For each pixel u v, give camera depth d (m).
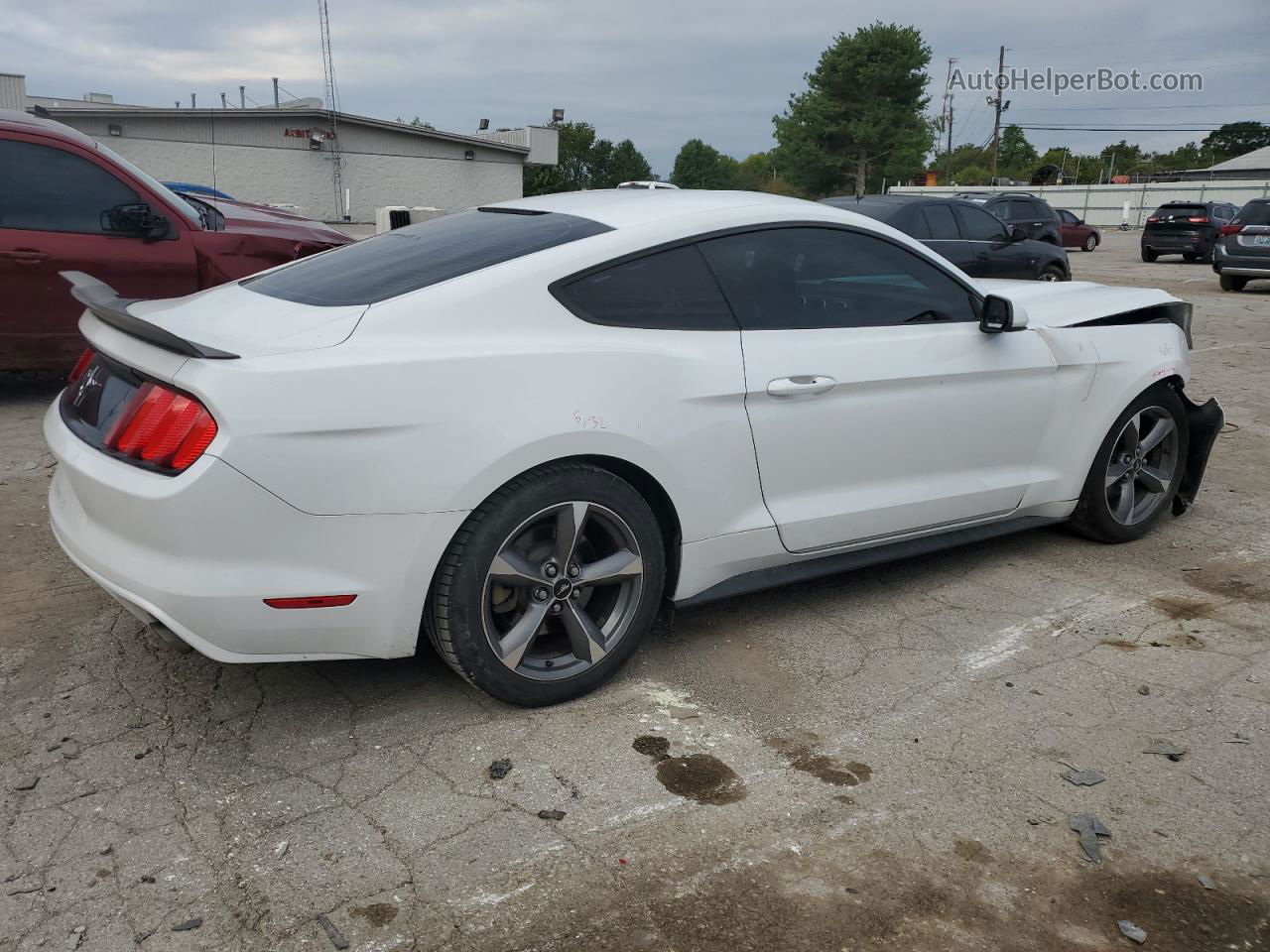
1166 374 4.49
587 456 2.96
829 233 3.58
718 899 2.25
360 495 2.59
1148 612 3.89
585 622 3.04
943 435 3.79
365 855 2.36
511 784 2.66
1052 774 2.76
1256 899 2.29
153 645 3.40
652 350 3.04
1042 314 4.27
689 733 2.94
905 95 74.31
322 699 3.07
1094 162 105.81
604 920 2.17
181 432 2.49
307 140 32.81
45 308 6.48
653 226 3.19
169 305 3.30
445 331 2.76
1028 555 4.52
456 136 35.25
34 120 6.56
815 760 2.81
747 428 3.24
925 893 2.29
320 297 2.94
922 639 3.62
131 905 2.18
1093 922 2.21
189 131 31.22
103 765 2.70
